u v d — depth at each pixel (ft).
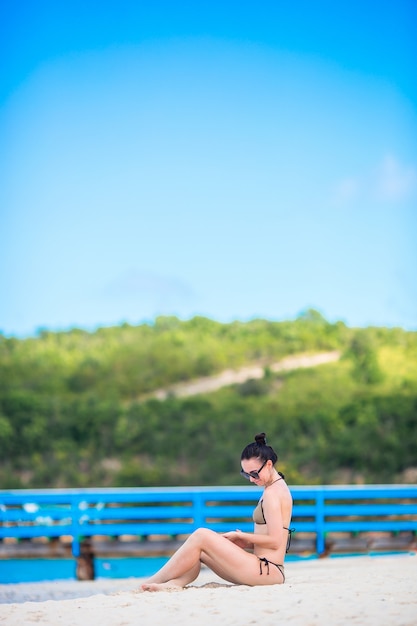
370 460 120.67
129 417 128.06
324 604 22.74
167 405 129.80
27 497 54.34
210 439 126.00
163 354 141.90
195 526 53.52
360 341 138.92
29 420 126.41
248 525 53.57
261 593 24.81
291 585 26.55
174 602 23.95
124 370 139.33
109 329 147.54
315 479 119.55
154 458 125.29
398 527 54.60
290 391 132.98
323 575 31.55
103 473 123.65
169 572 27.37
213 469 122.93
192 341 144.87
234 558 26.84
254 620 21.21
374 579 27.84
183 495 53.67
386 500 82.58
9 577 54.90
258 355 142.10
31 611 24.09
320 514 54.44
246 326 148.36
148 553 53.93
